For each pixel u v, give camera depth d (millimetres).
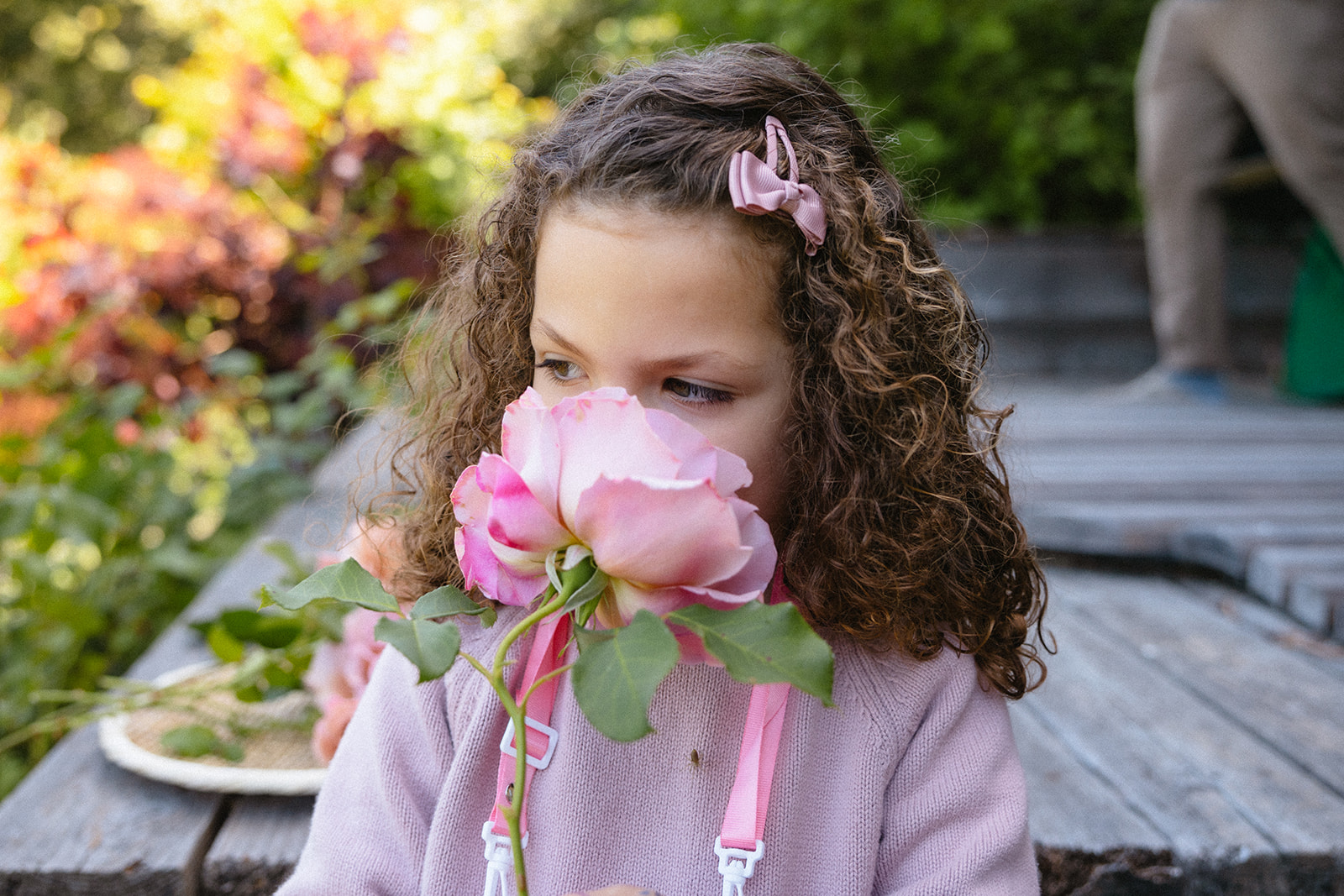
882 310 900
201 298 3189
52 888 1117
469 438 1048
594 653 630
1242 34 3195
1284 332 4551
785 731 903
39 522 2008
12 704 1936
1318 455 2787
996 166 4812
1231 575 2078
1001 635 1002
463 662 974
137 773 1311
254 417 3264
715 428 853
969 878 865
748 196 806
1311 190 3189
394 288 2535
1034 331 4562
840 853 888
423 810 960
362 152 3348
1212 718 1511
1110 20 4801
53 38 9125
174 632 1773
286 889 929
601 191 835
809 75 964
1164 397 3607
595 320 829
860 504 908
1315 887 1165
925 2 4477
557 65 6766
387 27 3621
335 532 2154
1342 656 1765
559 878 900
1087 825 1197
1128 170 4883
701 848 890
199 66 3852
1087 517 2203
